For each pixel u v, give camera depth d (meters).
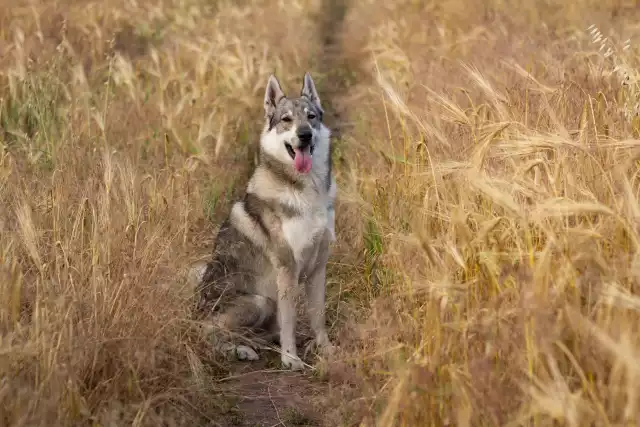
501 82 10.45
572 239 4.79
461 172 6.10
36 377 5.17
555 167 5.65
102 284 6.12
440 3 22.94
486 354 4.67
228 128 13.26
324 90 18.12
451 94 10.77
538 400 3.95
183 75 14.92
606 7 19.25
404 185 8.21
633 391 3.64
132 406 5.35
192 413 5.91
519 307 4.52
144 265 6.45
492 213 5.92
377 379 5.52
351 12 27.31
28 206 6.96
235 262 8.09
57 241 6.55
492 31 17.41
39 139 10.97
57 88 12.79
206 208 10.11
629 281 4.53
